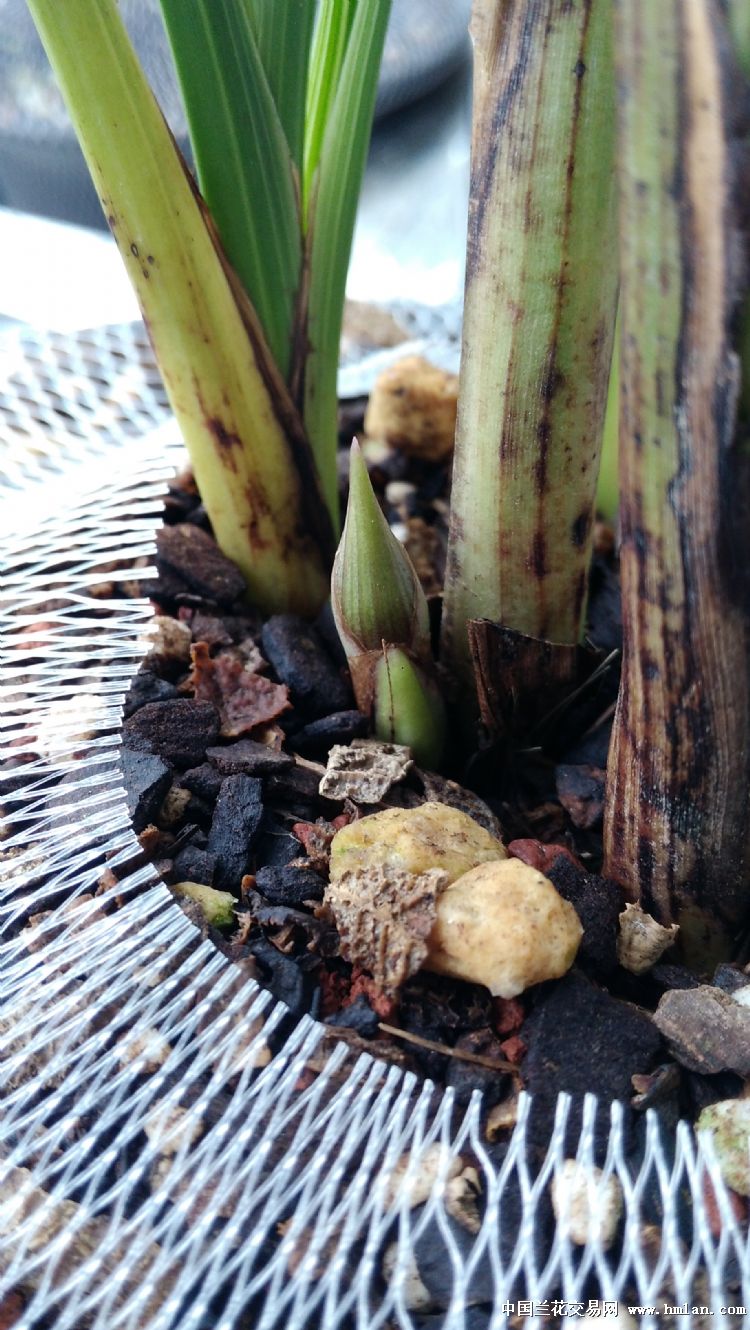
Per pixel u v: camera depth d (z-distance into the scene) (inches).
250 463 4.6
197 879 3.8
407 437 5.9
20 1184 3.0
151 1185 3.0
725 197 2.2
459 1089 3.2
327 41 4.0
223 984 3.3
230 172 4.0
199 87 3.8
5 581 4.6
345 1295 2.8
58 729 4.1
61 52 3.6
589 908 3.6
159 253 4.0
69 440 5.4
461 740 4.6
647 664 3.1
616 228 3.2
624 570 3.0
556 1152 3.0
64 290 7.0
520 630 4.1
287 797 4.1
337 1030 3.3
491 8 3.0
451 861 3.5
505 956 3.2
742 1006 3.3
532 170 3.1
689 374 2.5
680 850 3.4
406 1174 2.9
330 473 5.0
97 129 3.7
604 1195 2.9
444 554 5.5
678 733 3.1
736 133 2.2
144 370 6.0
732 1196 2.9
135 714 4.2
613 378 4.8
